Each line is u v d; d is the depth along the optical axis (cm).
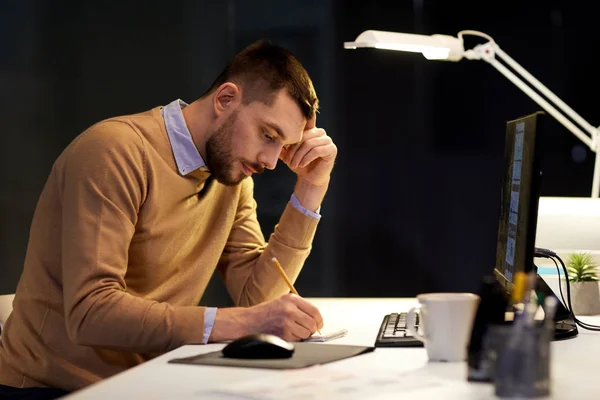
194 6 398
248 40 404
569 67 381
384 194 407
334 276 412
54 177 168
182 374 117
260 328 147
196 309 150
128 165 164
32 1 391
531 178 132
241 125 172
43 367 165
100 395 105
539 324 146
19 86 392
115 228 157
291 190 402
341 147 408
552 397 101
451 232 402
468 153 397
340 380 112
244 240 203
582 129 380
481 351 111
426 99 399
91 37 395
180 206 177
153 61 398
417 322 160
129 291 171
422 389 106
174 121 177
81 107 396
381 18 399
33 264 170
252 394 103
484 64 391
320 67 405
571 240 195
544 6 382
